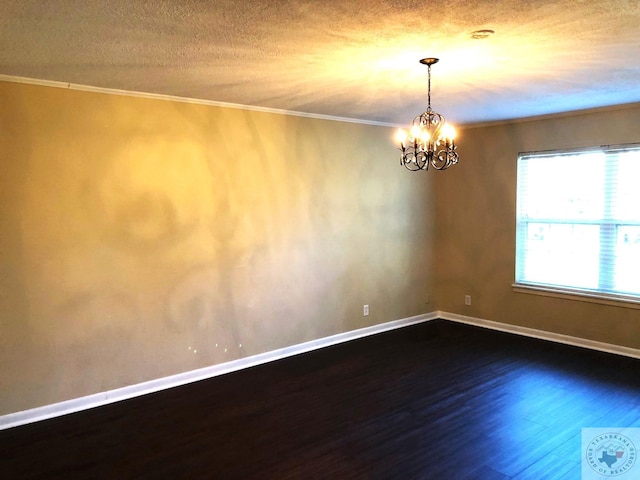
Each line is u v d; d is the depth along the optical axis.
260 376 4.22
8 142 3.24
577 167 4.86
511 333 5.43
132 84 3.46
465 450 2.95
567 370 4.26
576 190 4.88
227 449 3.00
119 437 3.17
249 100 4.07
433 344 5.08
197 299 4.12
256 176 4.42
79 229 3.54
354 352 4.85
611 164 4.62
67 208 3.48
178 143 3.96
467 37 2.49
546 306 5.16
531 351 4.80
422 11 2.14
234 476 2.71
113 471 2.79
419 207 5.86
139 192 3.79
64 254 3.48
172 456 2.93
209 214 4.16
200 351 4.16
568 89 3.73
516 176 5.28
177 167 3.96
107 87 3.54
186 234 4.04
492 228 5.55
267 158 4.49
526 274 5.35
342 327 5.20
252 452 2.96
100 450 3.02
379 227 5.47
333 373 4.27
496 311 5.60
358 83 3.48
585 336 4.88
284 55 2.77
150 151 3.82
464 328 5.67
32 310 3.38
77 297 3.55
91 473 2.77
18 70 3.07
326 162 4.94
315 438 3.12
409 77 3.31
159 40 2.49
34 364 3.40
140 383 3.86
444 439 3.08
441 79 3.37
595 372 4.20
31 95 3.30
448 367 4.39
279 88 3.62
